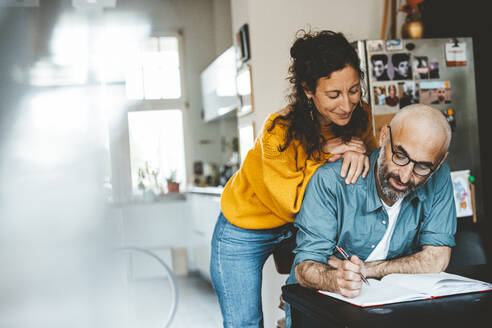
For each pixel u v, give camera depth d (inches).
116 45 39.6
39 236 24.5
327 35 53.6
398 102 107.7
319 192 54.1
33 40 25.4
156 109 253.8
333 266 54.8
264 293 119.0
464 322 37.4
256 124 120.7
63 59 26.7
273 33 121.2
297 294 48.6
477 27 117.4
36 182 24.8
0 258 23.4
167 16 254.1
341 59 51.6
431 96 109.7
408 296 43.9
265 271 118.3
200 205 203.8
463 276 52.0
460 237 101.7
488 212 118.7
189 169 255.1
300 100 59.1
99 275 27.6
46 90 25.7
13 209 23.8
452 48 110.7
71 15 28.0
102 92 29.2
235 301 71.1
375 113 106.9
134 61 250.8
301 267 51.8
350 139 57.9
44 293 24.6
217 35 255.9
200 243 206.8
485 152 119.0
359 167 53.8
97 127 28.3
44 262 24.7
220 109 220.1
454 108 111.0
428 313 39.9
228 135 258.1
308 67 53.4
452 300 43.4
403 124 46.9
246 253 69.7
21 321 24.0
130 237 204.8
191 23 257.8
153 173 237.8
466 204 111.0
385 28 123.6
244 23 125.6
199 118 258.4
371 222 53.9
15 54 24.4
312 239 53.2
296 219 56.1
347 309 42.1
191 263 220.8
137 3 251.0
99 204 27.6
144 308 160.2
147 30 252.5
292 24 122.1
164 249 206.1
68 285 25.7
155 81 254.2
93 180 27.6
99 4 30.5
